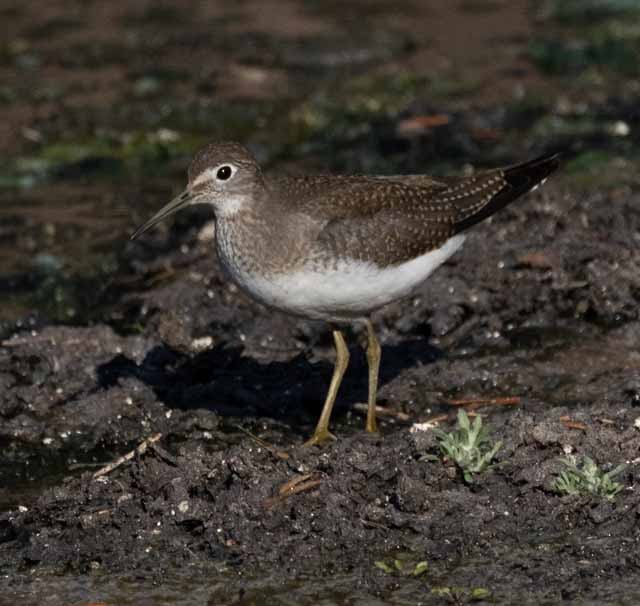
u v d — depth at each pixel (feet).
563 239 50.11
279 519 33.94
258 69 74.28
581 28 78.95
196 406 41.81
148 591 32.14
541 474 34.47
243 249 37.37
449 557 32.71
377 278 37.70
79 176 61.82
